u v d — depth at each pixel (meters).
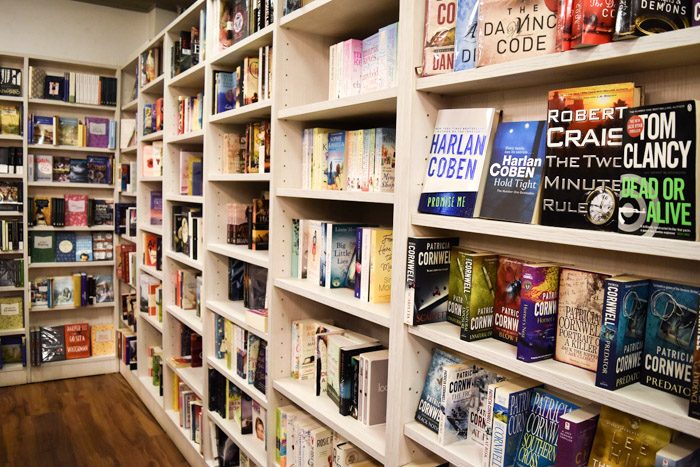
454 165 1.39
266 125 2.27
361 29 2.06
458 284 1.46
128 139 4.38
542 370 1.15
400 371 1.50
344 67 1.82
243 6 2.42
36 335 4.28
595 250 1.29
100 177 4.53
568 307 1.20
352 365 1.81
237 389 2.70
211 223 2.82
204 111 2.78
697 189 0.91
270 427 2.22
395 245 1.50
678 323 1.02
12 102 4.23
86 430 3.48
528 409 1.29
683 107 0.92
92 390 4.18
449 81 1.35
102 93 4.45
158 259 3.67
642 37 0.96
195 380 3.10
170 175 3.41
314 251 2.04
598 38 1.02
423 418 1.51
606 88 1.05
